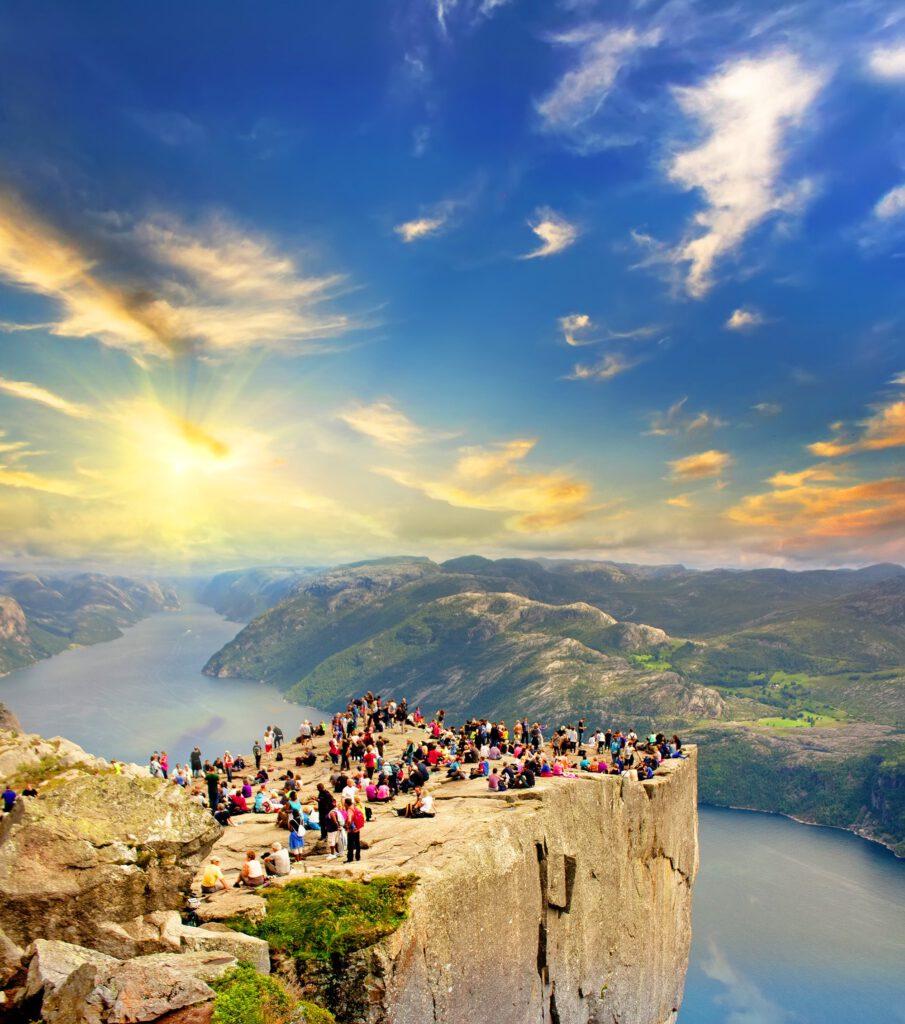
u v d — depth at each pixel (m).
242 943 23.73
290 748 70.62
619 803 55.31
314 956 27.25
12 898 21.55
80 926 22.14
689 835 72.12
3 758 28.88
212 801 44.34
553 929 42.84
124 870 23.50
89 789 24.97
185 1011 18.62
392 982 28.06
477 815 41.88
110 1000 17.73
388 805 45.41
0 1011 17.69
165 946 22.86
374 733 74.38
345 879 31.97
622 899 53.75
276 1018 20.33
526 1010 39.00
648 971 58.06
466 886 34.53
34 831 22.86
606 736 71.19
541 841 42.41
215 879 29.84
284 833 39.41
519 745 63.25
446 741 67.56
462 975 33.38
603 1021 48.94
